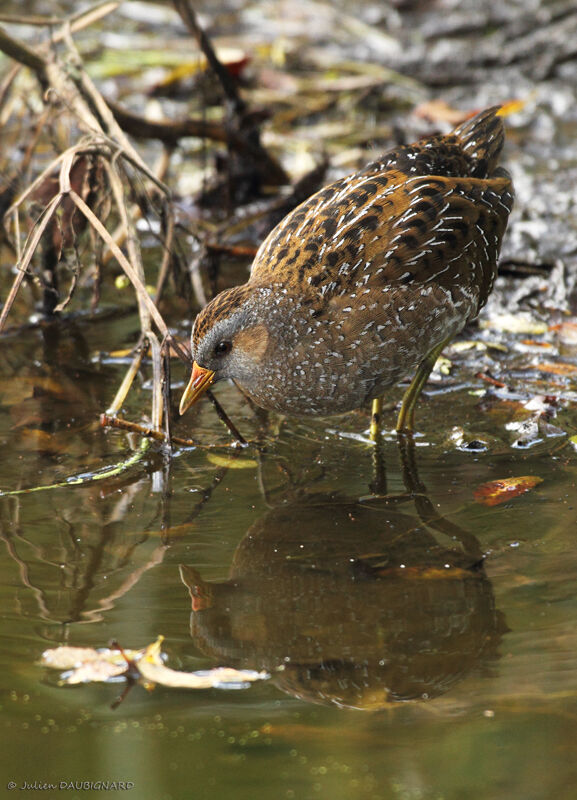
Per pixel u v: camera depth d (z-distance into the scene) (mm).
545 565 6754
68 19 11078
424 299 8156
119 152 9344
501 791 5043
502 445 8391
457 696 5656
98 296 10039
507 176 9141
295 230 8359
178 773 5203
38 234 8430
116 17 17953
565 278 11227
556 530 7133
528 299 11125
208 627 6242
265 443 8656
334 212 8258
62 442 8648
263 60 16516
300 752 5320
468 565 6785
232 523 7402
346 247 8062
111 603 6504
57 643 6109
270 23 17547
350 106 15711
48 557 7012
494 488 7727
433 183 8367
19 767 5258
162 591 6613
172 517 7504
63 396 9461
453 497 7641
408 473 8039
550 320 10703
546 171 13727
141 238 12836
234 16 17844
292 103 15734
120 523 7438
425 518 7367
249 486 7938
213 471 8195
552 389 9320
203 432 8852
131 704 5660
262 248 8633
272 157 13641
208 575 6781
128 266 8508
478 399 9227
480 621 6215
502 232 8773
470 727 5441
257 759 5270
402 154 8836
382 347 8156
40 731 5469
